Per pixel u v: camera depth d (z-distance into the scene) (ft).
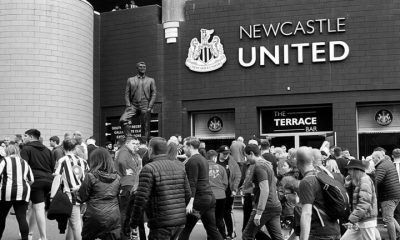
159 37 78.84
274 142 75.31
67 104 72.02
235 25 75.46
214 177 36.81
